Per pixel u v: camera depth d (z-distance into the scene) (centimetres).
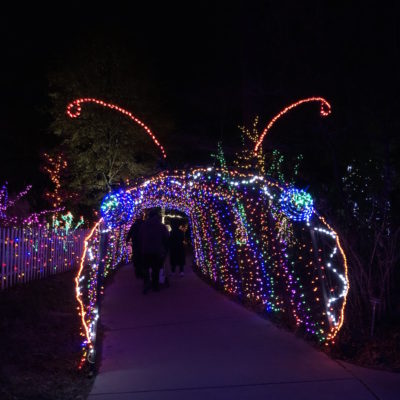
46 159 2084
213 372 609
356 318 736
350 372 589
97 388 569
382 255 765
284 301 930
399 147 1221
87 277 1496
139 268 1526
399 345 648
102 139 2038
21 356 668
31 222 1683
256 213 1133
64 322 913
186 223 2892
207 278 1568
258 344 729
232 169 881
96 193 2184
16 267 1199
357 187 983
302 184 1534
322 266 808
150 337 799
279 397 522
